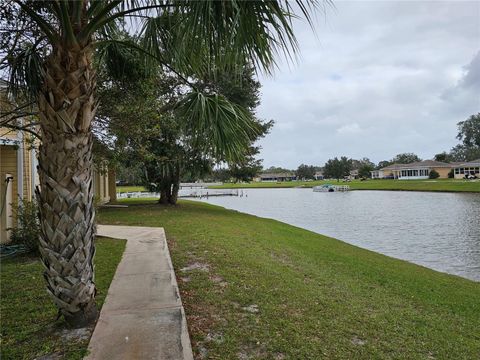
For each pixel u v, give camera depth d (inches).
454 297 213.2
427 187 1732.3
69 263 125.2
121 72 177.9
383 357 122.7
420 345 135.7
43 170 118.8
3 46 174.1
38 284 188.2
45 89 114.4
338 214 844.0
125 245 287.7
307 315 154.6
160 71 209.9
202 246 288.2
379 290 212.1
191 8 90.2
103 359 110.8
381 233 560.7
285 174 4301.2
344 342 131.8
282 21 89.3
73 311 130.9
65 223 121.4
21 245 270.5
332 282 215.0
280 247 326.6
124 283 187.2
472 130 3038.9
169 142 581.6
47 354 115.2
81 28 113.5
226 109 139.4
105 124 287.1
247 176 765.3
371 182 2568.9
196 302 163.9
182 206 727.1
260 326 140.3
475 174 2438.5
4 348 118.8
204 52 111.2
